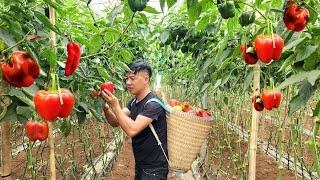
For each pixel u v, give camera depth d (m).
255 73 2.70
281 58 2.17
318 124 1.77
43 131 1.94
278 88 1.65
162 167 3.54
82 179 5.38
